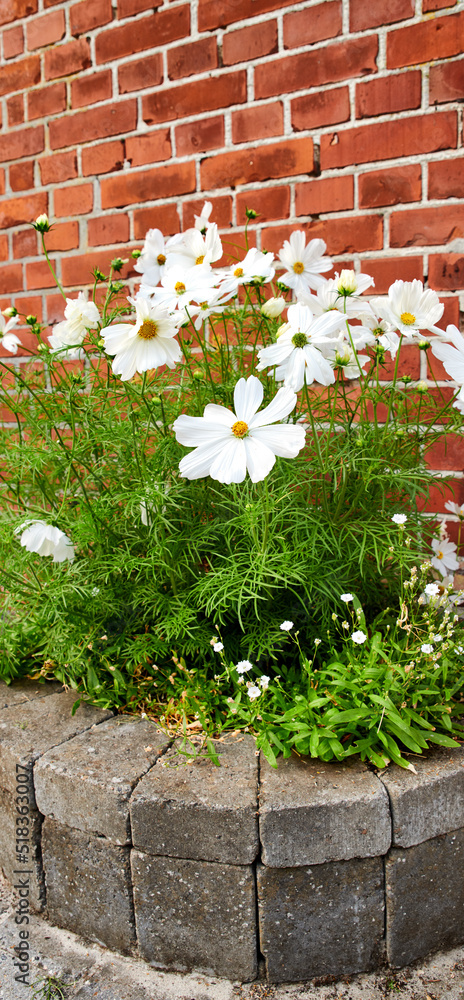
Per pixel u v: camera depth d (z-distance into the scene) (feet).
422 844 3.58
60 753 3.82
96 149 5.75
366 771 3.63
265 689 3.80
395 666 3.74
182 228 5.50
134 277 5.71
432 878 3.63
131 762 3.74
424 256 4.81
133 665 4.29
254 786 3.56
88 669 4.24
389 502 4.43
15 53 6.01
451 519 4.91
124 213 5.71
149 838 3.58
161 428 4.42
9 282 6.27
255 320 4.48
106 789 3.60
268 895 3.53
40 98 5.94
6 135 6.14
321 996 3.54
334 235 5.02
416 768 3.63
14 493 4.64
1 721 4.09
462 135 4.66
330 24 4.89
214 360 4.64
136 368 3.83
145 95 5.52
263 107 5.14
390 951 3.61
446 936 3.71
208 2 5.22
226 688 4.12
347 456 4.12
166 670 4.23
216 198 5.35
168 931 3.65
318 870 3.52
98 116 5.71
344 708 3.76
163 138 5.49
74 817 3.71
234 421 3.52
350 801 3.46
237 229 5.31
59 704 4.26
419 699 3.78
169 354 3.85
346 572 4.17
